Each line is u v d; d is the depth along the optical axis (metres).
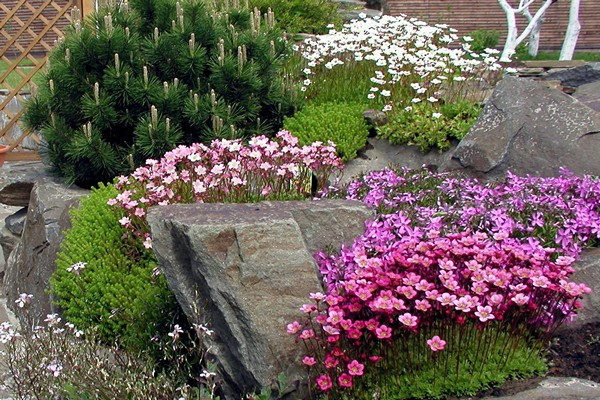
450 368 3.41
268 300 3.55
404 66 7.41
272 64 6.62
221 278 3.58
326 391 3.32
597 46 18.92
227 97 6.38
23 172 6.57
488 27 18.53
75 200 5.78
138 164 6.15
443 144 6.14
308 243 4.02
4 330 3.82
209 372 3.38
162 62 6.29
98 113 6.00
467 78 7.19
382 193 4.58
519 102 5.59
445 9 18.19
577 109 5.50
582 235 4.26
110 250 4.79
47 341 3.88
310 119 6.52
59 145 6.16
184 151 4.84
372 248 3.99
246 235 3.62
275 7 10.15
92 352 3.89
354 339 3.38
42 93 6.29
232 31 6.52
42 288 5.28
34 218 5.80
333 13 11.01
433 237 3.81
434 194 4.70
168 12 6.50
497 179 5.42
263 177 4.83
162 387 3.64
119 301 4.46
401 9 18.17
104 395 3.54
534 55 16.09
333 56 7.86
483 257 3.54
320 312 3.42
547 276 3.47
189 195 4.77
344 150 6.29
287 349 3.48
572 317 3.74
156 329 4.18
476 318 3.46
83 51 6.12
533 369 3.46
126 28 6.18
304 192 5.01
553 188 4.58
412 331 3.44
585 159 5.31
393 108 6.73
